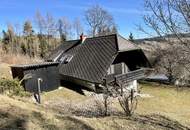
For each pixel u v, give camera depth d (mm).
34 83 22062
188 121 13188
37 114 7715
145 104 21453
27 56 50312
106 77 23047
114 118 9227
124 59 26391
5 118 7012
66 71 26516
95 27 55531
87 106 18094
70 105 18594
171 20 6465
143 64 27203
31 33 68500
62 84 25875
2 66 34469
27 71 21641
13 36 66312
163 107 21516
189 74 8531
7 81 12242
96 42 26781
